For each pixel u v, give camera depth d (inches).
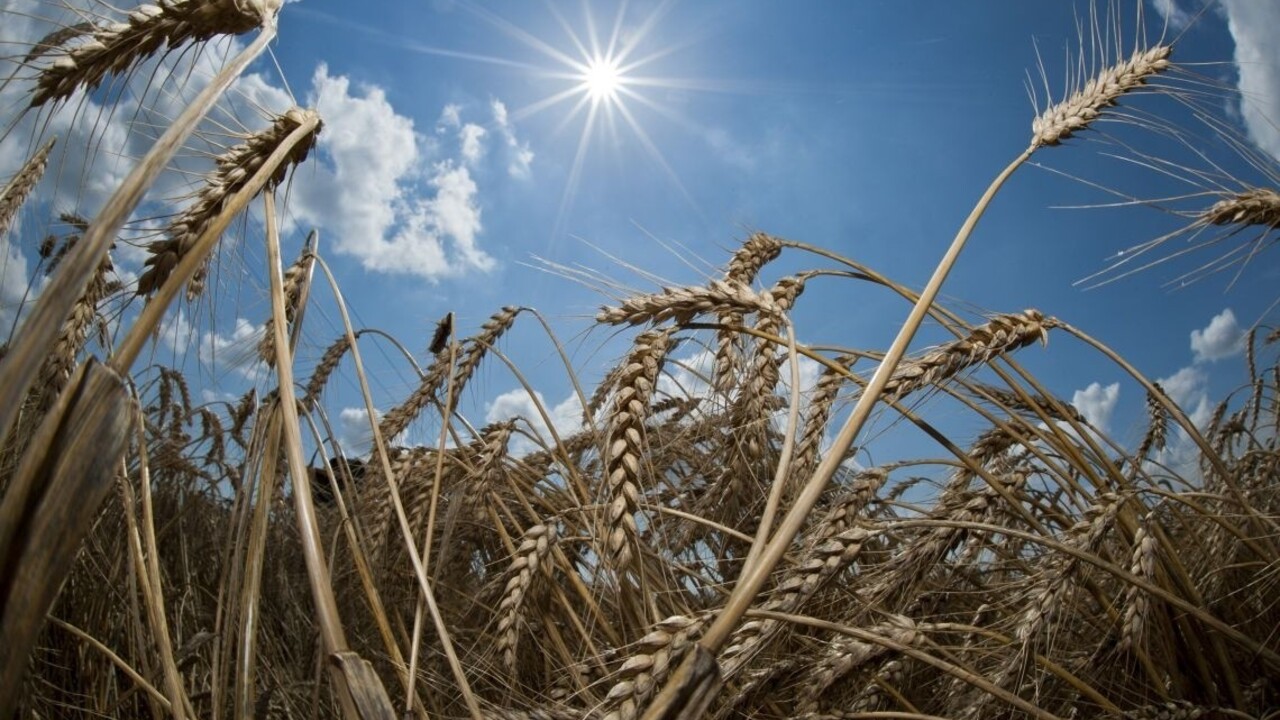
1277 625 16.2
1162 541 16.1
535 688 18.3
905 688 15.2
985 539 16.3
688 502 21.8
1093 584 15.3
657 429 24.1
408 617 20.3
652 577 16.1
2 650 6.8
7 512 6.9
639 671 9.3
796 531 8.9
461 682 10.7
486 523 22.3
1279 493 20.1
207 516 24.4
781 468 9.9
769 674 13.0
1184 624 15.7
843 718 12.4
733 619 8.4
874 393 9.9
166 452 25.3
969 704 13.9
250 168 11.7
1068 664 16.1
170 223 11.2
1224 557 18.5
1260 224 16.4
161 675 15.0
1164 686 15.4
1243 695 15.6
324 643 9.0
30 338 6.7
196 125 8.1
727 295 13.7
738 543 19.1
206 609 21.1
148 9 10.5
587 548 19.1
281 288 11.7
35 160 14.3
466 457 20.4
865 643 12.7
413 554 11.7
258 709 15.3
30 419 15.2
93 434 7.3
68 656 17.5
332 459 24.6
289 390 10.8
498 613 15.4
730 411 19.0
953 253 11.5
